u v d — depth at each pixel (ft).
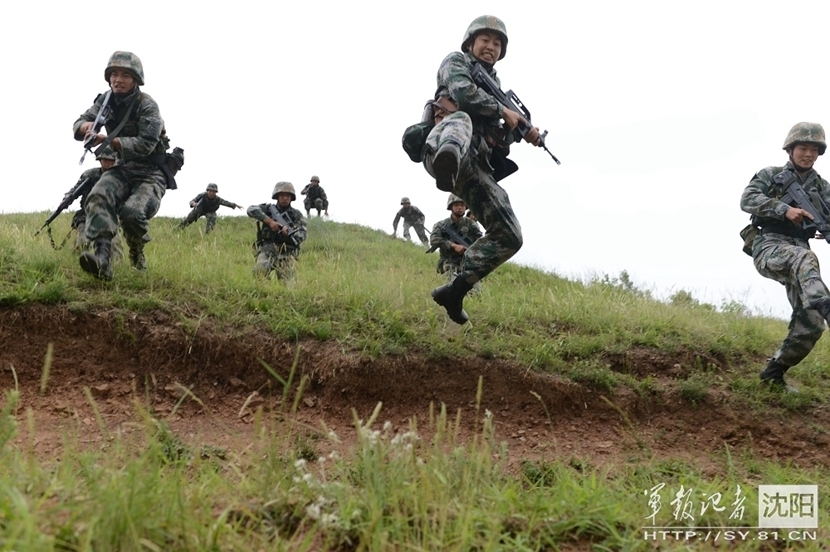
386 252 61.11
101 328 19.22
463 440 18.26
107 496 7.96
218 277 23.56
